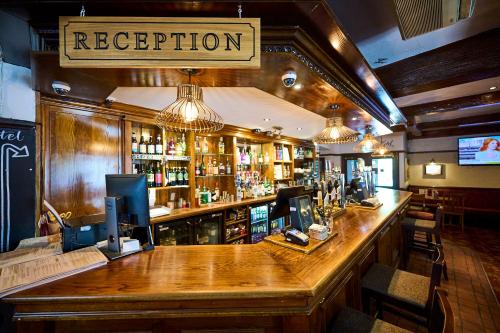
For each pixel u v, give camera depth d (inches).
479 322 90.0
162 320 46.0
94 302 40.6
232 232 150.2
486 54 95.0
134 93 89.7
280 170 210.2
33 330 43.9
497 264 143.2
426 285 65.2
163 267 51.3
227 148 165.2
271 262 53.4
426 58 108.3
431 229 123.0
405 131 244.4
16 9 52.8
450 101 156.3
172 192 133.7
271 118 138.0
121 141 104.0
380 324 50.2
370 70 83.1
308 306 42.9
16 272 46.4
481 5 75.2
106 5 50.6
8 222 67.5
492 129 233.3
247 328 46.3
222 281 44.6
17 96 67.9
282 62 59.6
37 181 72.7
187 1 49.0
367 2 76.0
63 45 49.2
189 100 70.9
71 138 88.5
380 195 163.6
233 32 50.1
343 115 118.9
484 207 234.1
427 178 272.4
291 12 51.8
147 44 49.6
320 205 87.5
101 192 96.7
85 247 62.0
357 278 69.3
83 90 77.4
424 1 60.9
